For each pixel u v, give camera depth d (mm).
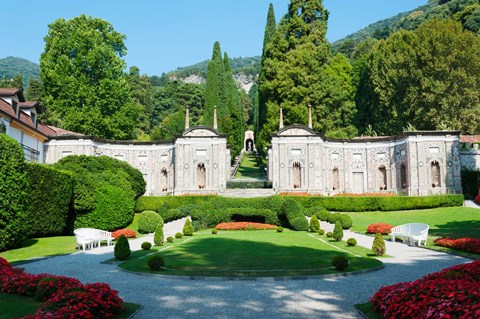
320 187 56750
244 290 14867
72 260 22375
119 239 22141
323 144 59375
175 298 13742
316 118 67625
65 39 57781
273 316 11758
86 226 36188
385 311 11375
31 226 29938
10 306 12031
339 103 71375
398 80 65062
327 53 75750
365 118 80500
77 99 57312
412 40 65562
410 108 61625
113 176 40781
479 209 43562
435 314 9977
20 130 43031
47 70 57094
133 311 12141
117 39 62500
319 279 16766
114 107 59688
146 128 112188
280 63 71250
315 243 27609
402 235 28953
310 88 67875
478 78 59188
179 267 18703
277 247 25359
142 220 37312
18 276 14047
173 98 137250
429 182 53906
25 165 28078
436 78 59156
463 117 58500
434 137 54438
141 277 17312
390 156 58906
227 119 88688
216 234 34000
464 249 24047
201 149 57375
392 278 16922
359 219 41938
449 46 58406
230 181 66188
